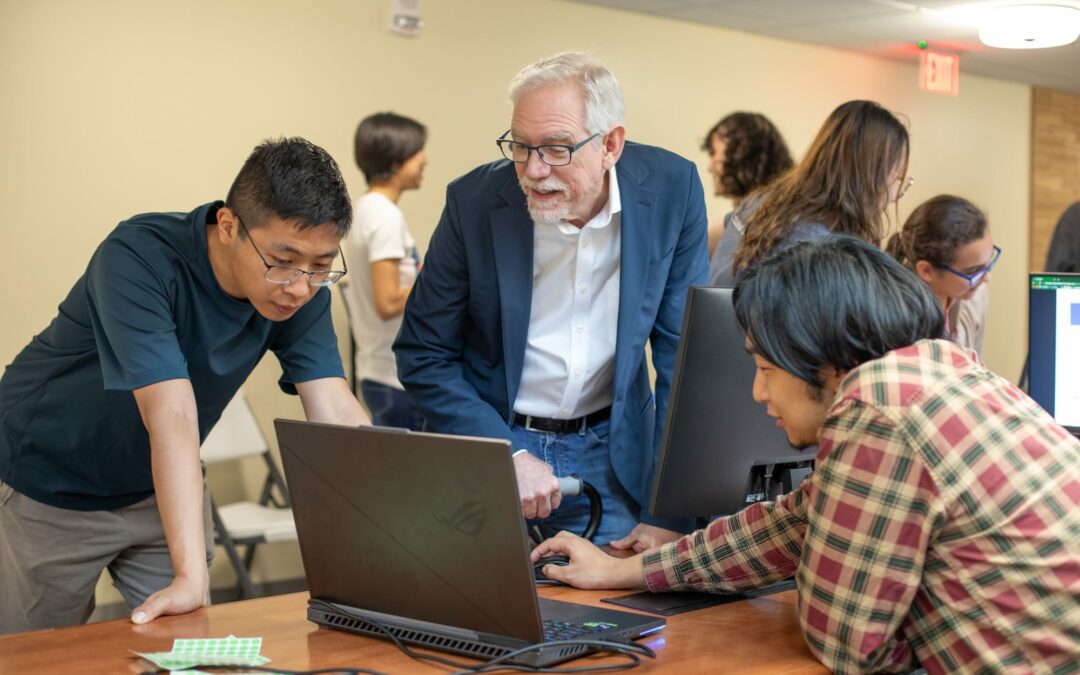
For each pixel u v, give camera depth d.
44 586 2.10
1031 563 1.24
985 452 1.26
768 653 1.40
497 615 1.34
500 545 1.30
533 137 1.85
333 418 1.97
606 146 1.94
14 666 1.32
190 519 1.62
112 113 4.27
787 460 1.84
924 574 1.30
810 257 1.36
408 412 4.34
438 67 5.01
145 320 1.73
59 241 4.20
